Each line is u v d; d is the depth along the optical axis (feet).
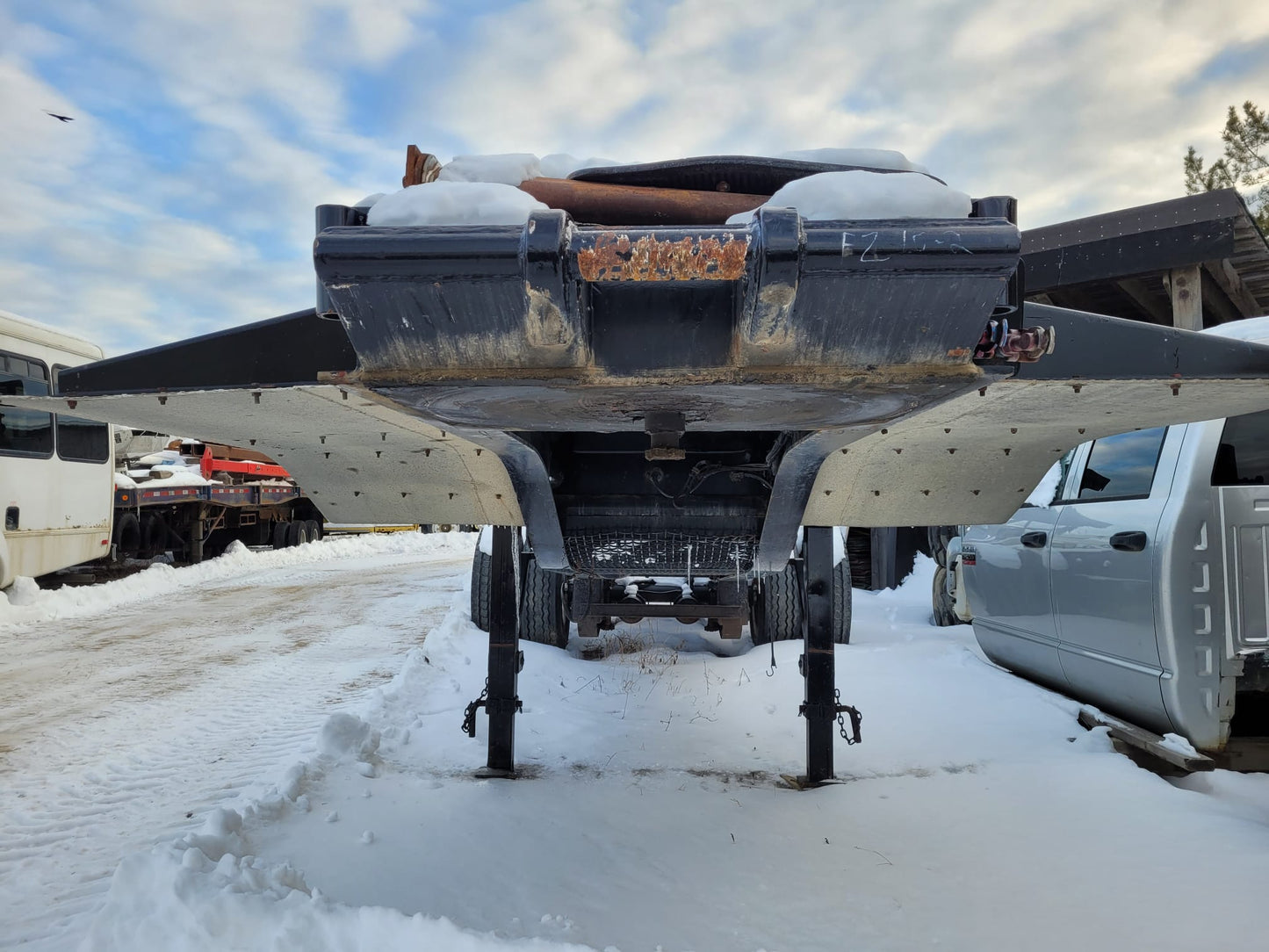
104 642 23.38
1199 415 7.61
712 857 8.15
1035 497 14.71
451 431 7.05
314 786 10.18
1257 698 12.21
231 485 49.34
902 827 8.82
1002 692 13.78
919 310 4.47
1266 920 6.68
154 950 6.32
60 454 32.50
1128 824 8.69
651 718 13.50
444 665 17.49
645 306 4.72
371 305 4.49
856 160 6.15
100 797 10.86
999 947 6.45
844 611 18.63
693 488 9.78
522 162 5.90
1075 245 20.03
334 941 6.31
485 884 7.54
